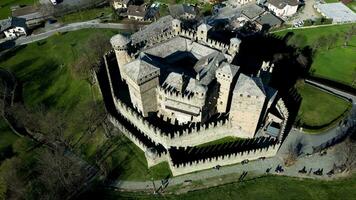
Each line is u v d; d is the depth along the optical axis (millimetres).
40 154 104125
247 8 158375
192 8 164125
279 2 164750
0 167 100875
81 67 130000
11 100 126750
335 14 163000
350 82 124312
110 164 97938
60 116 115938
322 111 106812
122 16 168000
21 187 93625
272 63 116812
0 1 188125
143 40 122312
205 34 114000
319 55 138250
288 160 91562
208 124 95250
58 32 158625
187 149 97438
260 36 147625
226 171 92312
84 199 90875
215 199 87125
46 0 177875
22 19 164625
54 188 92062
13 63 146250
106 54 124750
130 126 106562
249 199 86250
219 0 174500
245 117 93938
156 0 182125
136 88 96750
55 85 130875
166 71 102875
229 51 109812
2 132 113125
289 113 106000
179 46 115250
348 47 142250
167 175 93438
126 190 91625
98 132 107312
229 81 95125
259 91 87938
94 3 178375
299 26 155125
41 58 146750
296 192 86750
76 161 100750
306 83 119375
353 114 106438
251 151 91625
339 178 89000
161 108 103000
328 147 95375
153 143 100938
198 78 96250
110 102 114062
